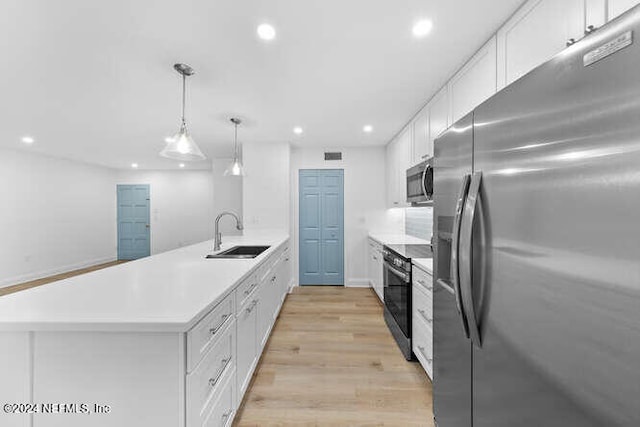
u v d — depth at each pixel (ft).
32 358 3.21
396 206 12.74
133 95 8.03
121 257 22.41
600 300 1.76
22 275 15.60
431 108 8.19
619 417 1.66
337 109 9.18
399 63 6.28
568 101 1.99
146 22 4.90
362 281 14.75
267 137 12.79
